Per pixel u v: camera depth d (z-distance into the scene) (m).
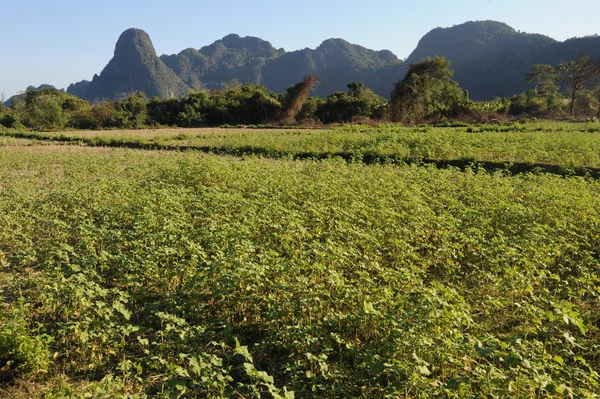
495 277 8.23
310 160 23.38
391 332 5.77
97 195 13.85
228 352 6.62
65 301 7.17
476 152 22.81
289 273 7.62
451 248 9.79
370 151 24.22
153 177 17.77
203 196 13.23
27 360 5.96
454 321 5.92
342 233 10.04
